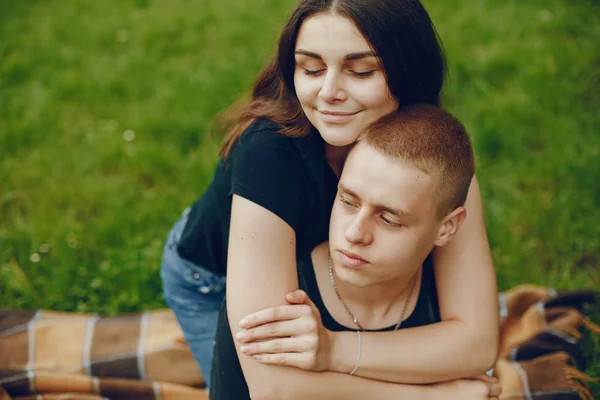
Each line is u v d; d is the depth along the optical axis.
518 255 3.07
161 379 2.66
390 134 1.59
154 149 3.72
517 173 3.55
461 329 1.83
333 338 1.74
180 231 2.25
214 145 3.75
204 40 4.83
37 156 3.73
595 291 2.83
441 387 1.83
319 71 1.62
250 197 1.71
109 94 4.26
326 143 1.78
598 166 3.50
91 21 5.02
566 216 3.22
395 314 1.86
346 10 1.52
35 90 4.24
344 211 1.63
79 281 3.02
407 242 1.60
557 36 4.70
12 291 2.97
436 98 1.88
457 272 1.88
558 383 2.45
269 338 1.68
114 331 2.81
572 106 4.00
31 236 3.18
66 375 2.56
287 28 1.64
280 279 1.71
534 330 2.71
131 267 3.04
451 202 1.64
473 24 4.82
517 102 3.99
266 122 1.77
